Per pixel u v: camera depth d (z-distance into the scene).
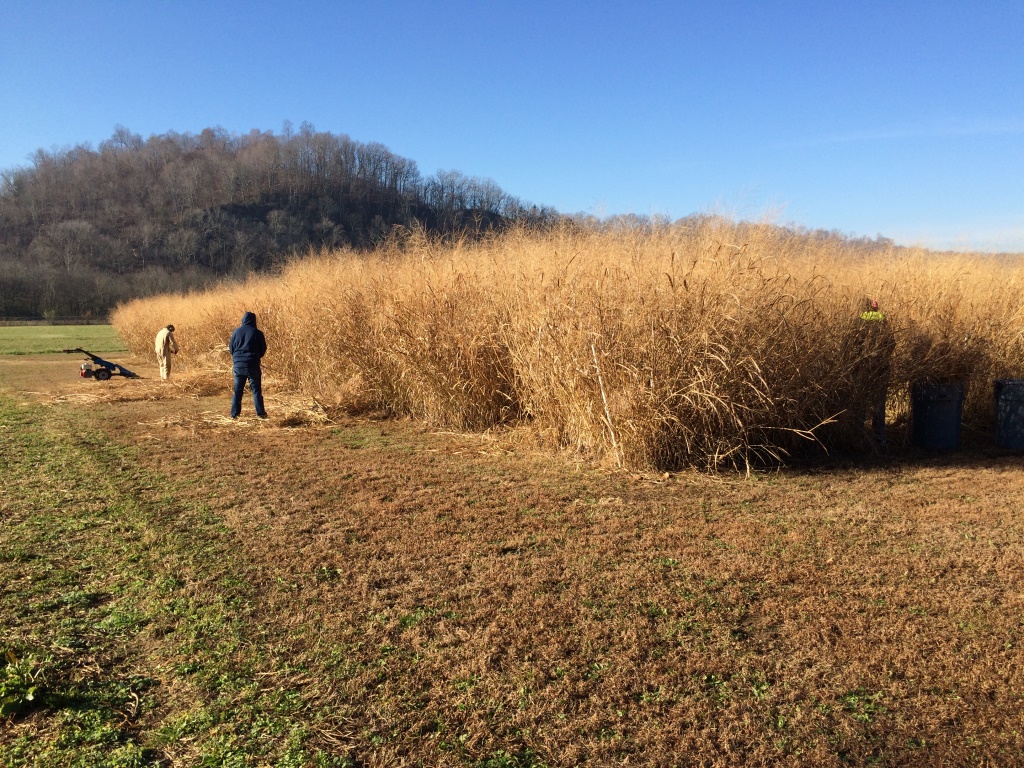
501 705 3.07
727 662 3.39
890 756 2.69
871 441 8.29
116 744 2.83
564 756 2.72
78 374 20.73
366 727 2.93
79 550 5.08
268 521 5.75
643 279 7.62
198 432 10.23
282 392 14.94
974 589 4.15
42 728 2.94
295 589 4.35
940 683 3.17
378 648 3.58
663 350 7.29
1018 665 3.30
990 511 5.71
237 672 3.38
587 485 6.82
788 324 7.59
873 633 3.64
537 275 8.88
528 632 3.72
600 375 7.60
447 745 2.80
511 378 10.12
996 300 9.84
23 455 8.52
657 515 5.77
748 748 2.76
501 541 5.19
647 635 3.67
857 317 8.22
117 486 6.94
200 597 4.23
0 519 5.82
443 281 10.67
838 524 5.44
